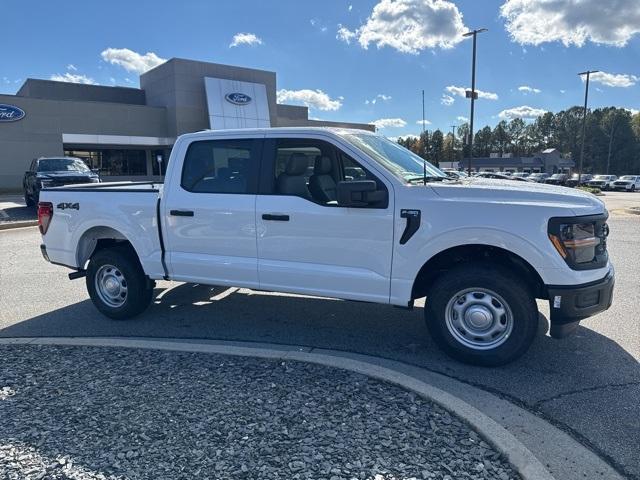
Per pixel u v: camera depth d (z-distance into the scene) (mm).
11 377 4043
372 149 4820
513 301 4117
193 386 3836
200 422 3285
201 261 5215
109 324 5668
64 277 8109
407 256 4363
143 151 44469
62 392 3760
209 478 2697
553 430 3303
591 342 4879
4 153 35969
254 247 4961
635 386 3943
